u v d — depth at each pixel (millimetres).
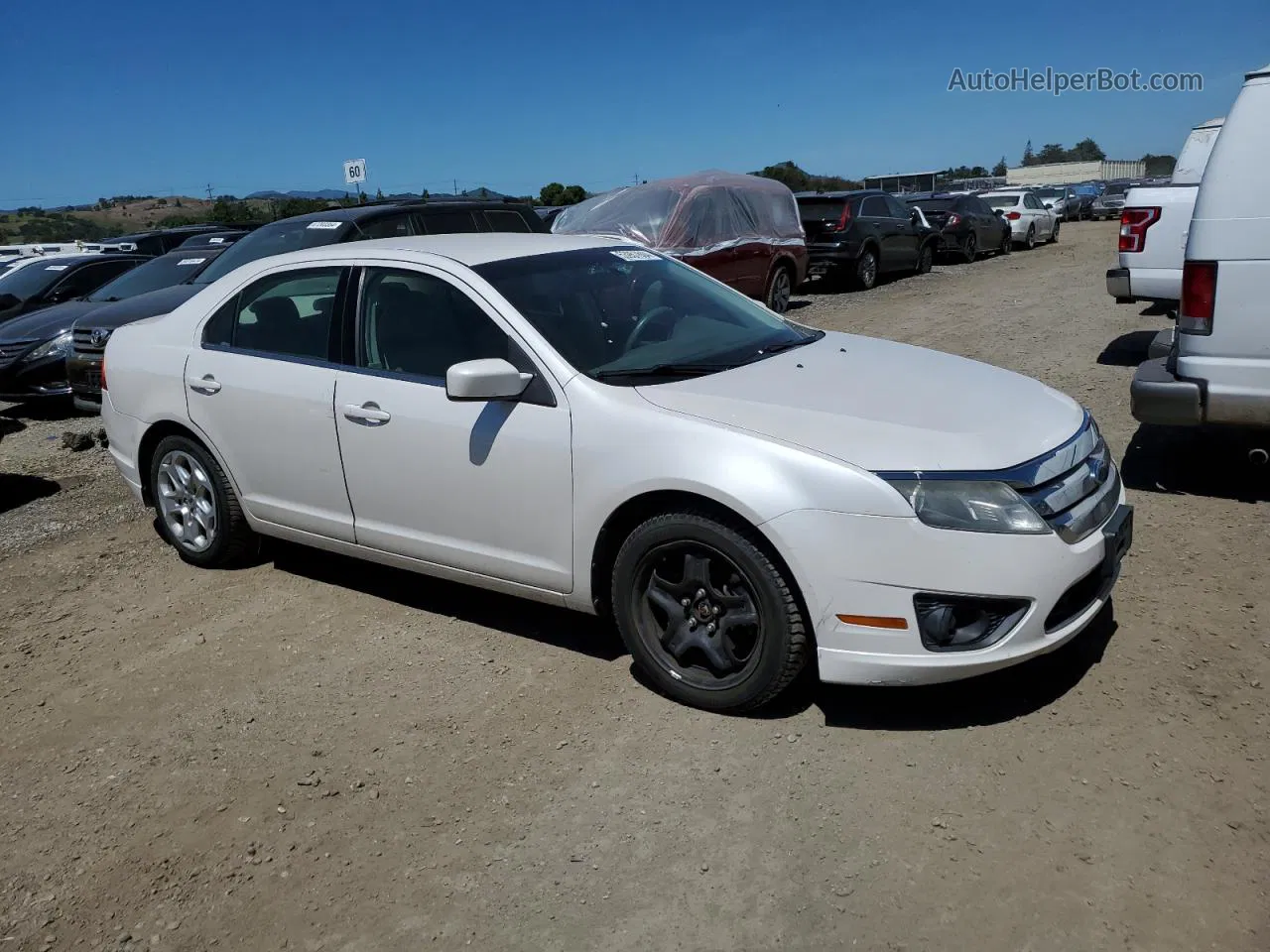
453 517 4039
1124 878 2646
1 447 8758
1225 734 3229
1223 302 4887
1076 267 18625
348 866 2920
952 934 2504
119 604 4930
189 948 2658
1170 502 5340
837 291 17531
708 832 2943
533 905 2711
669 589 3570
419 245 4465
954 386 3791
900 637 3162
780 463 3240
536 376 3783
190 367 4914
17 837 3166
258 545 5219
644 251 4859
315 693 3906
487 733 3545
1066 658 3758
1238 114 4777
